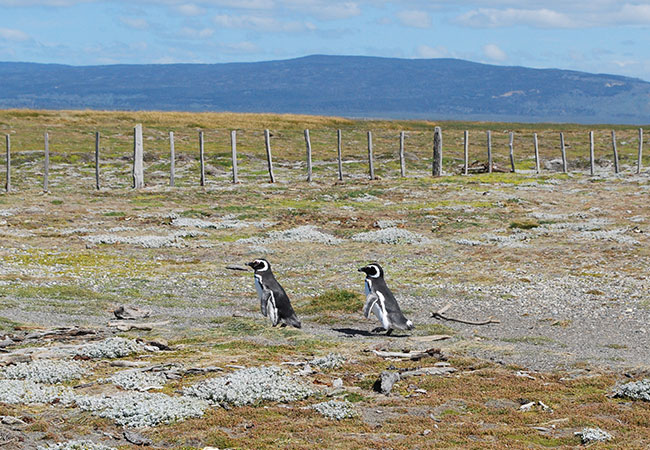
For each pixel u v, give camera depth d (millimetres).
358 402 17422
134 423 15609
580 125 182500
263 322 26156
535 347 23188
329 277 36906
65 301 29750
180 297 31891
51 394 17469
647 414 16188
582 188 68062
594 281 34781
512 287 33781
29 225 49062
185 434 15109
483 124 182875
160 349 22406
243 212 56156
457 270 37938
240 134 119688
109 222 51406
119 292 32312
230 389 17672
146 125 128250
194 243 45219
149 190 66312
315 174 81562
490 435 15109
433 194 64750
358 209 57719
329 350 22453
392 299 25094
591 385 18719
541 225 50000
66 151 91312
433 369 20125
